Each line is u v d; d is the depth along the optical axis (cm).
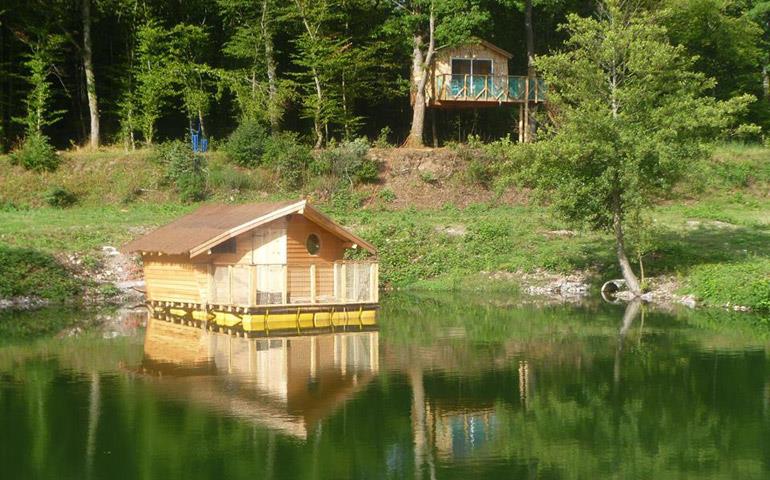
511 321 2497
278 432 1327
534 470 1162
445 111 5166
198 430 1330
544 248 3441
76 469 1148
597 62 2825
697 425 1377
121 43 4866
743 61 4981
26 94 4509
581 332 2277
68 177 4103
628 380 1695
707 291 2805
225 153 4331
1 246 3039
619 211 2881
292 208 2414
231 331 2314
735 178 4250
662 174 2745
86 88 4850
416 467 1171
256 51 4638
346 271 2495
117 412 1427
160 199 4088
